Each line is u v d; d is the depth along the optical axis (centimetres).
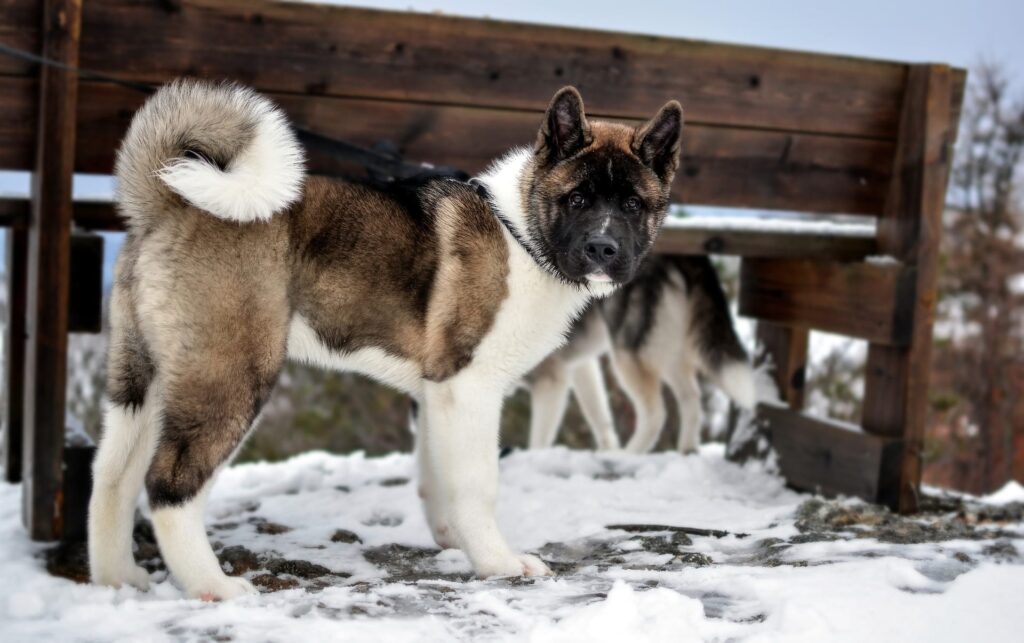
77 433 432
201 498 316
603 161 354
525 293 353
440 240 349
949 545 375
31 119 400
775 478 556
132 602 297
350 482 535
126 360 328
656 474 553
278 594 307
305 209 334
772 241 522
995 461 1305
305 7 438
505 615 281
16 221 413
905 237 502
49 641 266
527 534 417
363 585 317
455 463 345
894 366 495
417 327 350
